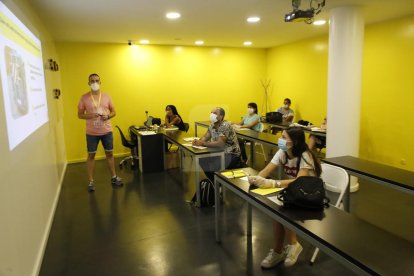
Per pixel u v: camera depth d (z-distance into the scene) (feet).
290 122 20.71
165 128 18.49
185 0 10.79
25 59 7.85
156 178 15.87
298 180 6.14
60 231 10.13
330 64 12.91
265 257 8.27
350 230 5.05
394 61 15.66
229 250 8.69
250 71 25.32
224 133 12.01
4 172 5.61
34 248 7.88
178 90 22.90
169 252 8.65
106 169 17.97
